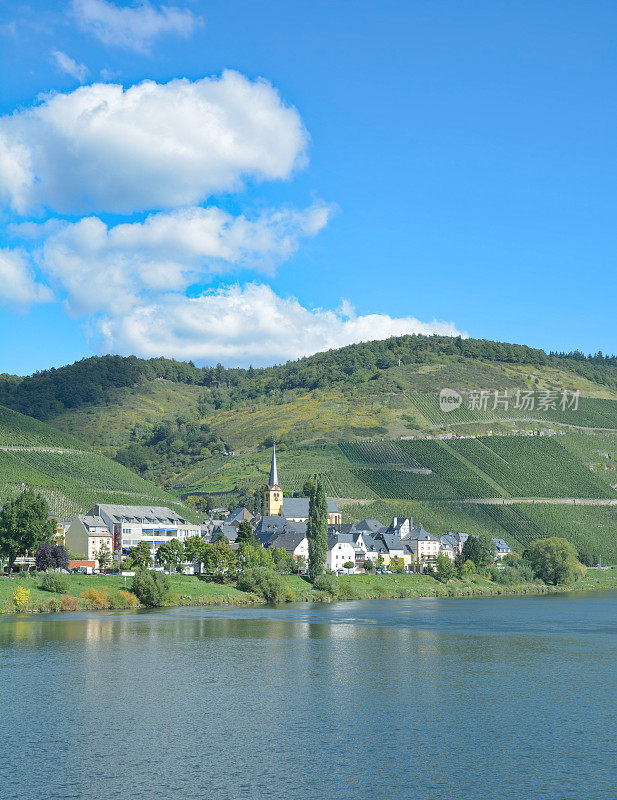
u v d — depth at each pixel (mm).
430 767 62656
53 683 89312
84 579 169625
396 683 91125
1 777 60344
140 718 75562
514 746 67812
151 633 124500
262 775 60938
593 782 59688
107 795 57062
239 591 184750
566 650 113812
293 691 86688
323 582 199375
